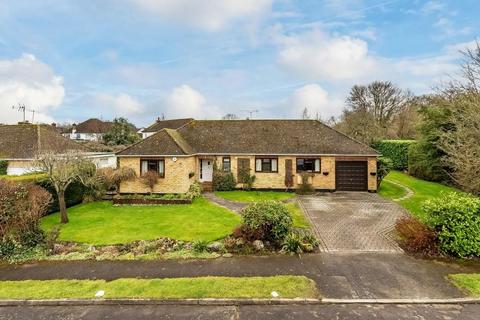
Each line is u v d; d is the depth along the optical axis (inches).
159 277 367.6
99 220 618.5
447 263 397.4
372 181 902.4
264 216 464.8
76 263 412.8
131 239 500.7
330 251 441.1
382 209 681.6
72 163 675.4
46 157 618.5
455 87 698.8
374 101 2084.2
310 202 769.6
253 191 941.8
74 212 695.7
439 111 910.4
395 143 1326.3
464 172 553.9
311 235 471.5
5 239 446.6
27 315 297.6
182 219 614.5
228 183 948.6
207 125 1093.1
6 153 1003.3
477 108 548.7
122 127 1948.8
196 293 325.1
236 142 997.2
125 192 891.4
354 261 406.3
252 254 435.2
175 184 875.4
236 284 342.0
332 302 310.5
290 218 483.5
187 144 997.2
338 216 624.7
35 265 408.5
